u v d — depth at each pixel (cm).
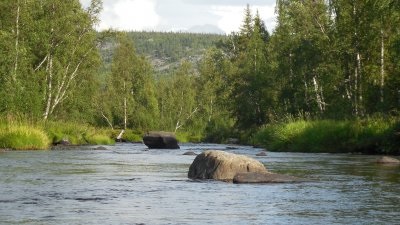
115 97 9125
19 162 2245
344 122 3662
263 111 6538
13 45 4759
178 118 10619
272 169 1970
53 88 5591
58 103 5866
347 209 1027
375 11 4425
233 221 895
